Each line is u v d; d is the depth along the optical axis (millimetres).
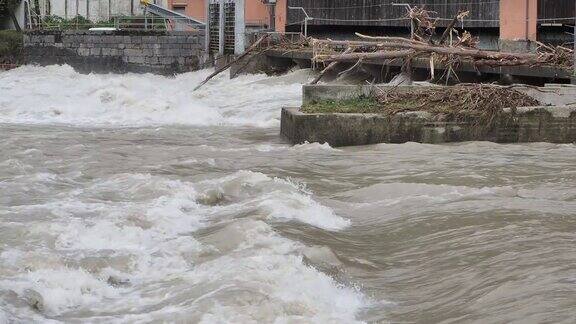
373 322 8312
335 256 10242
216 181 13859
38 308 8391
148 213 11812
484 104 18594
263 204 12344
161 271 9539
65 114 25750
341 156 17344
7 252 9898
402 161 16484
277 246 10312
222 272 9094
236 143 19812
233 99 29234
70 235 10656
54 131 22016
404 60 25938
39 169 15773
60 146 18875
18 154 17531
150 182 13633
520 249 10242
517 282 9047
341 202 13352
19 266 9312
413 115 18531
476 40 25297
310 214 12180
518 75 24031
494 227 11320
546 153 17281
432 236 11227
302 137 18766
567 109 18562
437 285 9391
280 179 14414
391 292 9281
